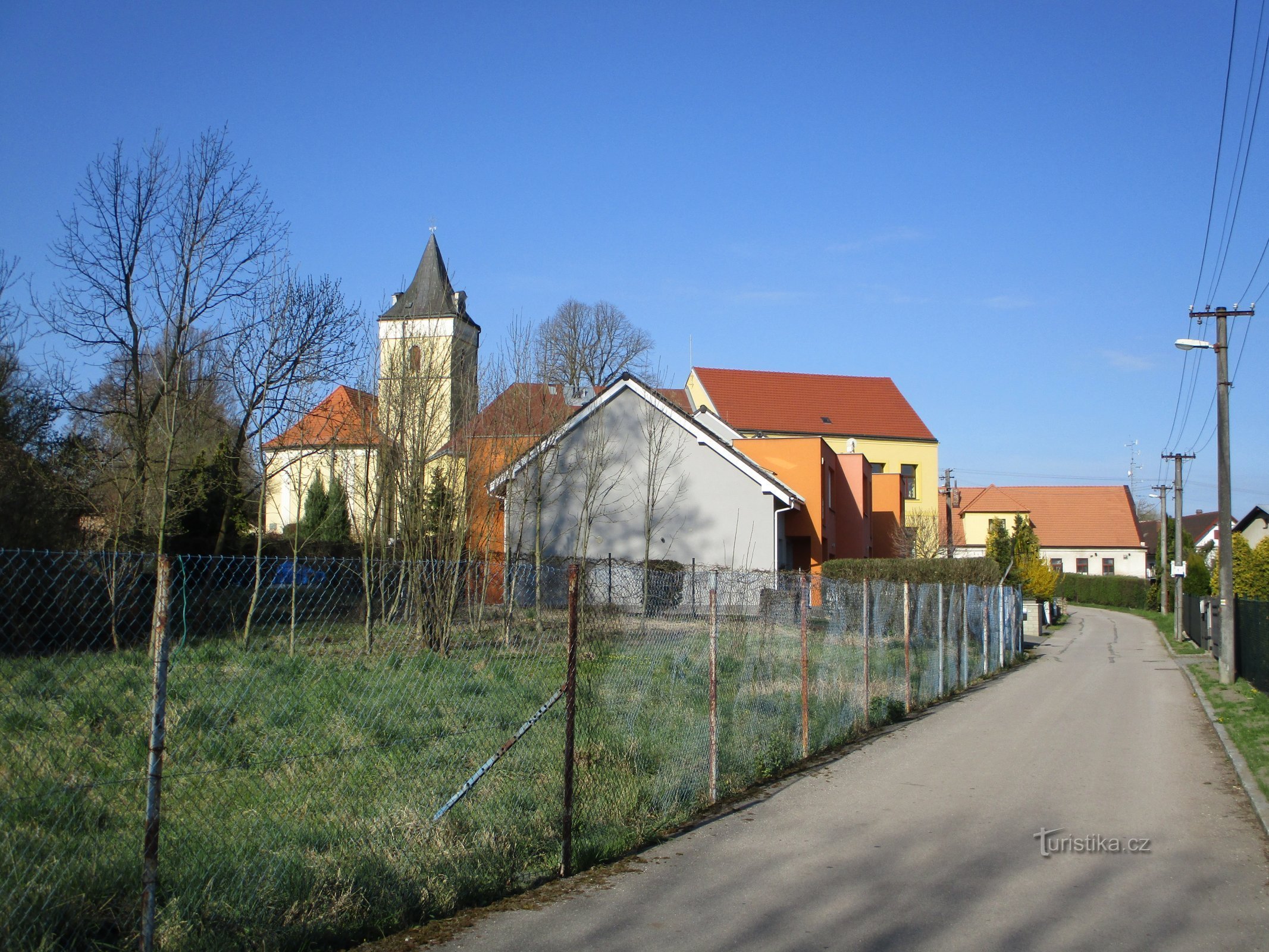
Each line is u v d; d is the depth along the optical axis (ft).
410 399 48.49
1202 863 20.79
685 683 26.81
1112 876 19.69
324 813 18.61
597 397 86.33
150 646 17.51
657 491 84.79
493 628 24.47
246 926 14.38
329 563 21.83
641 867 19.85
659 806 23.52
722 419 136.26
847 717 36.68
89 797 16.08
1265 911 17.71
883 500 140.56
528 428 64.54
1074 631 125.59
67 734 15.93
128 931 13.65
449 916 16.74
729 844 21.71
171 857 15.60
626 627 24.91
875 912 17.30
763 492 84.58
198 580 18.43
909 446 176.14
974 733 38.27
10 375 51.19
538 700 22.81
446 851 18.01
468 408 53.57
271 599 20.29
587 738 22.91
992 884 19.08
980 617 66.44
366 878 16.38
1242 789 28.32
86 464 50.16
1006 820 24.21
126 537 46.98
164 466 50.29
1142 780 29.45
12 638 15.06
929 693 48.29
